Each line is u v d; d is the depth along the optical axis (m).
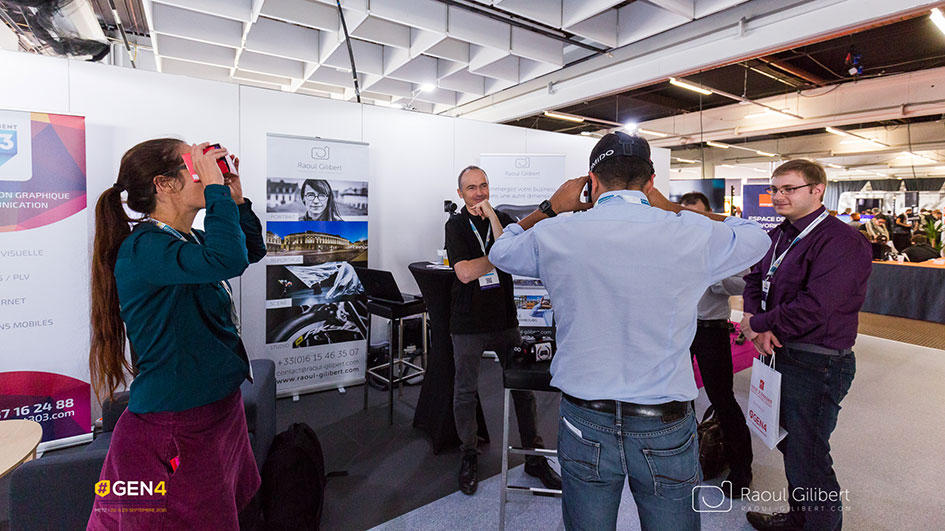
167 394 1.04
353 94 6.39
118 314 1.14
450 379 2.58
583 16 3.72
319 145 3.47
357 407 3.25
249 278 3.43
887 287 6.78
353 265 3.66
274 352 3.39
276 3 3.76
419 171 4.29
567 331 1.07
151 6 3.76
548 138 5.07
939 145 8.82
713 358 2.11
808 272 1.63
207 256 1.00
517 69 5.37
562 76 5.54
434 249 4.42
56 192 2.62
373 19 4.29
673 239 0.98
